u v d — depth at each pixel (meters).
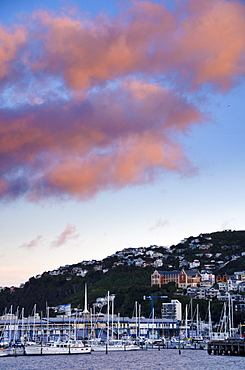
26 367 171.50
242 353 199.38
